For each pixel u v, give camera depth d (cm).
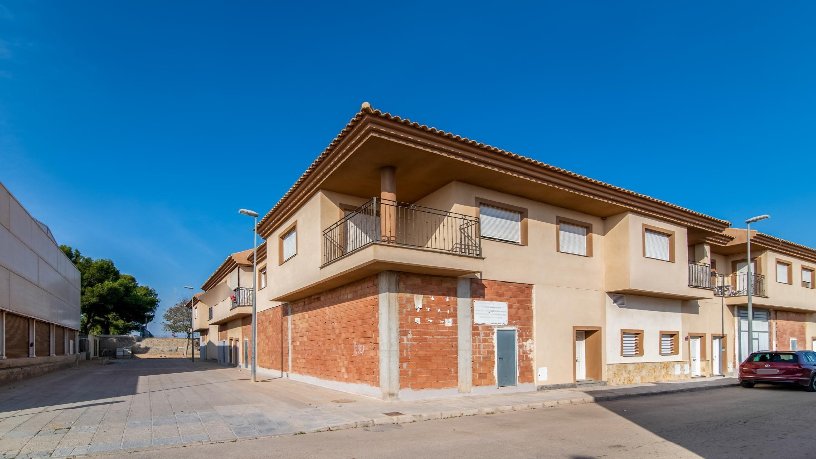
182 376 2350
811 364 1730
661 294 1870
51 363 2766
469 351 1409
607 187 1645
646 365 1877
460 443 855
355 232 1617
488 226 1521
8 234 2003
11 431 945
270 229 2108
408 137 1240
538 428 995
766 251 2519
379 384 1305
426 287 1361
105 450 797
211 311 4075
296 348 1972
